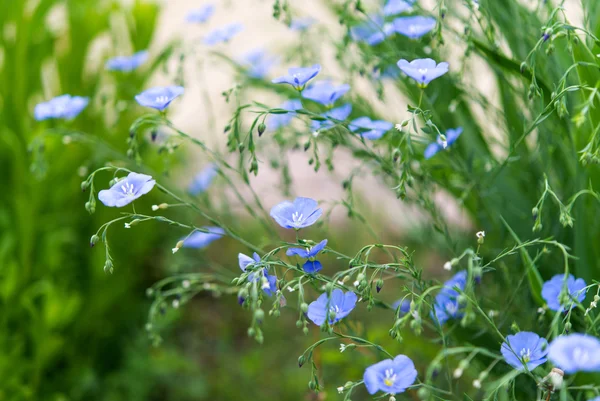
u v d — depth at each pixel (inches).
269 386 43.3
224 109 45.3
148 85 45.0
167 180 37.2
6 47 41.4
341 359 36.2
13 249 40.9
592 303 28.3
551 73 32.5
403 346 35.5
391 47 33.9
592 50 31.4
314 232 48.3
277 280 28.9
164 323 43.3
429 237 36.6
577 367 24.9
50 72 46.2
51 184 42.2
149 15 43.8
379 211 46.6
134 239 44.3
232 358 45.4
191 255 47.0
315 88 32.2
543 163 33.4
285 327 45.9
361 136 31.5
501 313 31.6
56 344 39.8
